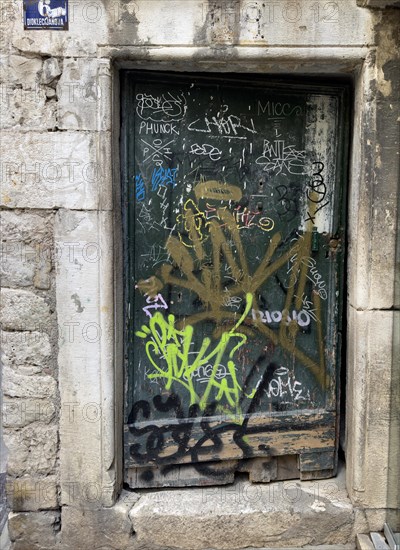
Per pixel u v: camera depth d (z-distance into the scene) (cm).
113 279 275
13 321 276
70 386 279
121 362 288
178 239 289
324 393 305
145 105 280
